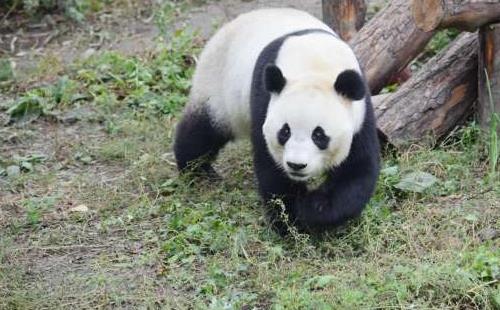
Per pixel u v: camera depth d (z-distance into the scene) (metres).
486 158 13.03
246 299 10.01
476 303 9.63
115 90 17.34
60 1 21.56
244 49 12.23
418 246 10.89
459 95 13.62
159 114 16.23
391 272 10.23
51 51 19.84
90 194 13.31
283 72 10.77
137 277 10.80
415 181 12.20
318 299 9.68
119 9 21.86
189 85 17.08
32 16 21.47
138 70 17.66
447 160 12.95
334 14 15.34
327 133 10.20
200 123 13.20
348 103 10.47
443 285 9.79
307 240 11.16
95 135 15.74
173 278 10.60
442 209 11.67
